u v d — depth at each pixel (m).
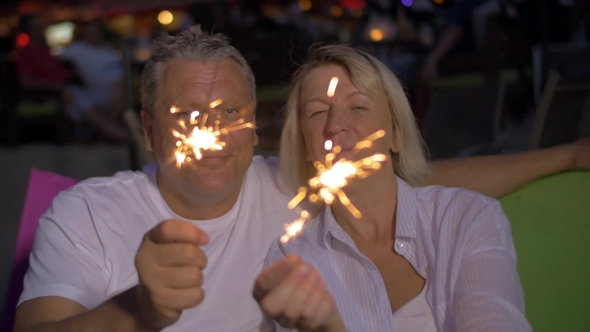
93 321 2.02
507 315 2.24
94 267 2.62
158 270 1.70
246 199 2.77
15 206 7.23
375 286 2.47
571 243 2.85
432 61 6.86
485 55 7.50
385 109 2.57
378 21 9.10
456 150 5.52
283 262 1.77
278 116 3.23
